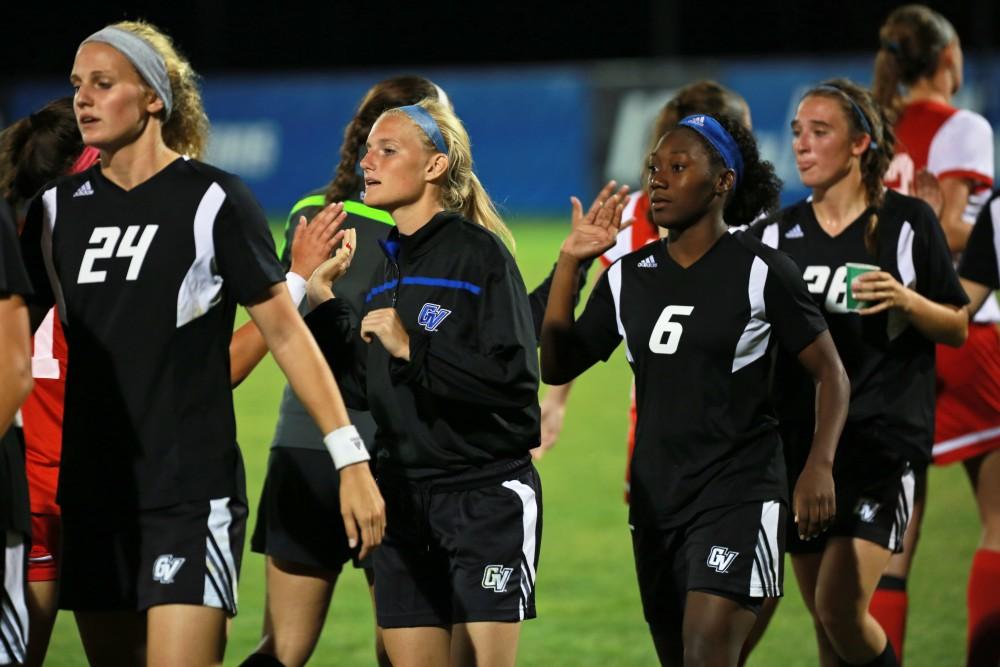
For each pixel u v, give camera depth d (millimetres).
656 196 13805
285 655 15305
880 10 84188
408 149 13555
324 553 15344
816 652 19312
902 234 15898
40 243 11945
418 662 13828
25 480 11453
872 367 15781
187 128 12273
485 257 13352
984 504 18828
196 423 11672
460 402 13180
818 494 13227
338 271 14445
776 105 69062
